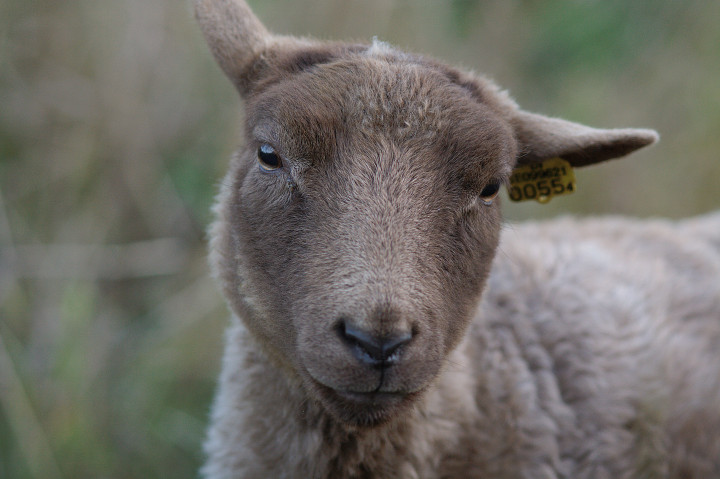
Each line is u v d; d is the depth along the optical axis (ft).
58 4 18.86
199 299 18.44
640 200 23.30
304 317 9.68
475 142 10.29
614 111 24.67
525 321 13.74
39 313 17.31
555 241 15.84
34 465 15.40
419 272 9.62
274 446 11.76
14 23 18.63
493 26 24.98
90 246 18.48
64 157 18.85
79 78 19.16
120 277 19.04
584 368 13.64
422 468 11.74
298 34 20.30
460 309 10.74
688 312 15.12
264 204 10.46
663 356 14.19
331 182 10.00
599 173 23.17
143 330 18.80
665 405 13.73
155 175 19.70
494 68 24.58
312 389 10.10
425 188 10.02
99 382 17.24
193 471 17.10
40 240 18.65
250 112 11.19
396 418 10.41
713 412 14.08
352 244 9.56
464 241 10.54
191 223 19.97
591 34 26.73
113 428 17.02
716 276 15.89
